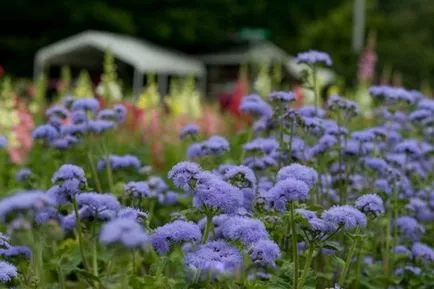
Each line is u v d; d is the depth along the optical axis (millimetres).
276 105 5051
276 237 4391
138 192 4461
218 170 5043
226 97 14664
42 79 10992
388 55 35375
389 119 6316
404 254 4934
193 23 39625
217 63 40344
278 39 43469
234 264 3260
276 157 5152
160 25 38500
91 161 5602
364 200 3963
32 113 10375
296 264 3611
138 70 28609
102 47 28672
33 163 7551
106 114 5805
